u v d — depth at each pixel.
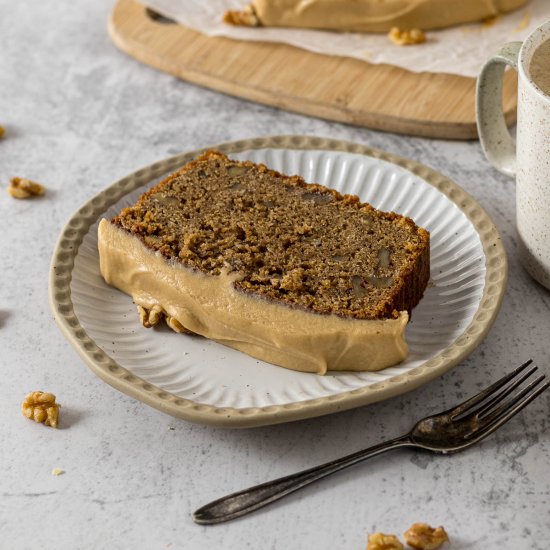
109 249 0.86
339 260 0.84
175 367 0.83
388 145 0.98
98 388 0.83
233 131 1.00
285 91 1.01
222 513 0.77
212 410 0.79
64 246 0.87
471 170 0.96
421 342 0.83
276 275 0.84
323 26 1.05
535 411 0.81
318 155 0.93
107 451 0.80
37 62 1.08
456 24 1.05
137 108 1.03
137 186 0.91
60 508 0.78
